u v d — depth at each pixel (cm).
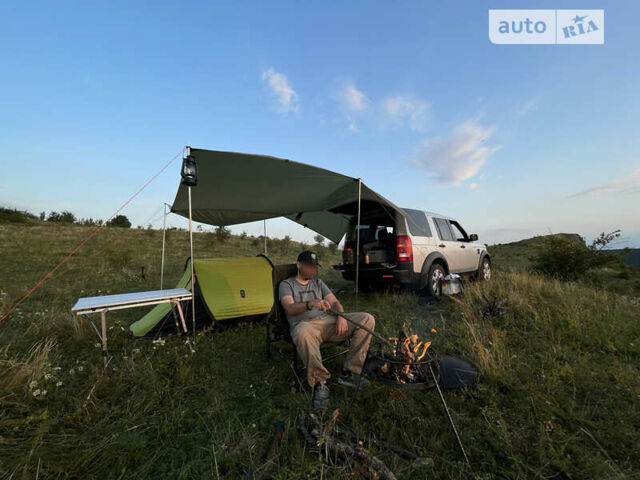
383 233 589
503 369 265
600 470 160
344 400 232
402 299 564
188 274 454
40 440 185
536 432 189
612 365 291
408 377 202
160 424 210
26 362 263
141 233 1753
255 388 261
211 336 371
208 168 364
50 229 1777
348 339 277
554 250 824
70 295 607
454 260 666
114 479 165
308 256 295
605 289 684
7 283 682
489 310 435
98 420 211
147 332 396
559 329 371
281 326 294
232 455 177
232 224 680
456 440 188
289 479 154
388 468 164
